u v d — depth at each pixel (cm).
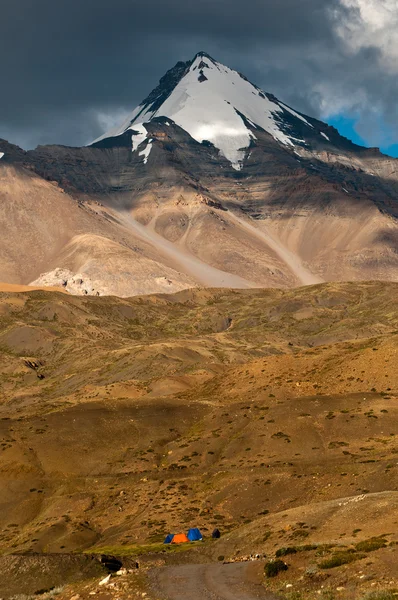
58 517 16900
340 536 9012
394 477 14100
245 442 18812
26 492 18362
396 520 9169
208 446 19175
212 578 7869
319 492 14700
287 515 10988
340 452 17125
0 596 8244
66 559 8875
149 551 11975
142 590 7469
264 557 8912
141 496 17300
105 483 18462
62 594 7738
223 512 15400
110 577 8225
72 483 18650
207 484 17062
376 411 18650
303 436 18300
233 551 10100
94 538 15450
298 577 7300
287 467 16788
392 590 6228
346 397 19962
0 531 17062
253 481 16288
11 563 8844
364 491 14038
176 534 13700
